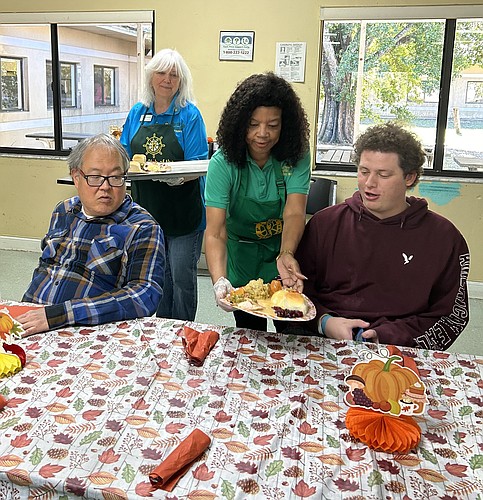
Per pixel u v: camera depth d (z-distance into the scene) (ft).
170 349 4.62
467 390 4.17
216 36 13.14
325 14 12.48
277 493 3.03
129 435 3.47
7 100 15.47
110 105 17.67
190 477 3.12
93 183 5.39
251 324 6.96
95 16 13.71
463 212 12.82
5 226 15.61
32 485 3.07
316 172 13.33
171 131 8.98
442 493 3.09
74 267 5.51
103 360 4.39
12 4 14.17
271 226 6.57
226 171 6.06
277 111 5.64
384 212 5.27
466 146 12.87
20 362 4.22
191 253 9.00
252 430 3.57
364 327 5.08
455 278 5.28
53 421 3.58
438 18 12.07
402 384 3.84
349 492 3.06
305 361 4.50
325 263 5.63
